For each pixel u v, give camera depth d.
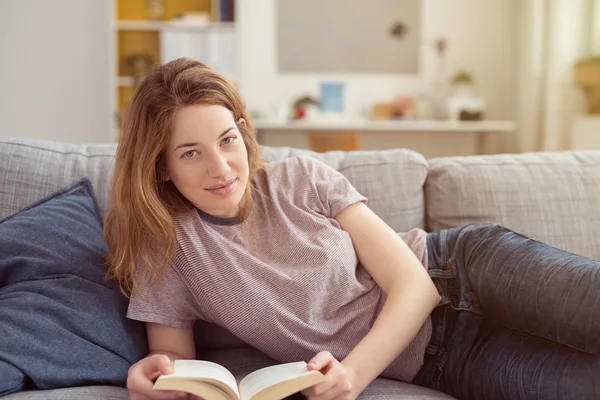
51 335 1.20
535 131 4.80
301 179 1.41
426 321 1.32
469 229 1.37
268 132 5.26
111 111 4.48
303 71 5.29
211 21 5.10
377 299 1.33
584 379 1.07
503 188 1.60
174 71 1.24
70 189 1.48
